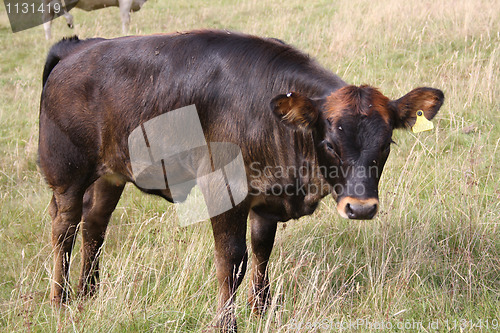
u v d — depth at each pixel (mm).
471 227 5137
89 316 4328
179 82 4207
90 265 5039
